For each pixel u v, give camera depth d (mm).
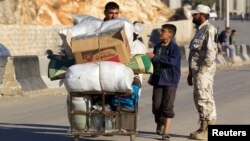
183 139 20797
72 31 18391
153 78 20609
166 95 20359
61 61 18797
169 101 20344
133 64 18578
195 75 20469
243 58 80812
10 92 35625
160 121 21031
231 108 29344
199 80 20328
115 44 17891
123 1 88812
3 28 64812
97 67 17766
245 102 31953
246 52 82812
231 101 32562
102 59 18094
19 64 36938
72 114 18094
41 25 69875
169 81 20266
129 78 17750
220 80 48312
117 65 17719
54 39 70312
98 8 80562
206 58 20094
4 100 34469
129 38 18344
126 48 18062
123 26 18016
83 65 17984
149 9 92375
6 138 21547
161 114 20922
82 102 17953
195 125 24000
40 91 38281
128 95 17969
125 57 18031
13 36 65750
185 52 64062
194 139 20750
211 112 20406
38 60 39250
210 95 20406
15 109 30641
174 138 21000
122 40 17906
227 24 88688
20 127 24344
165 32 20422
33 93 37438
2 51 44188
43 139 21219
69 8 77625
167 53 20328
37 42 68625
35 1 74000
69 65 18781
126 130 18094
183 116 26781
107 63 17781
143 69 18641
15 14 68750
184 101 33188
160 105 20562
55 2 76562
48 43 69875
